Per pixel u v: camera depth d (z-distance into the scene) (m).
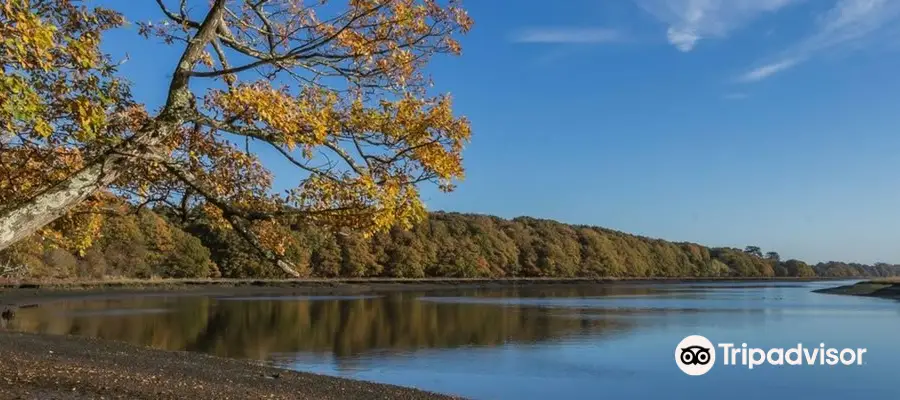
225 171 8.32
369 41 7.20
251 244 7.16
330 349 26.33
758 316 44.19
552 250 148.00
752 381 19.59
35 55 5.79
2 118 6.59
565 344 28.08
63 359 17.12
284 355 24.47
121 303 54.69
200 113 6.50
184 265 86.62
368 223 6.80
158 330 32.81
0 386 10.54
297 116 6.54
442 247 125.38
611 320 40.66
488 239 137.50
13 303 50.75
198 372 17.23
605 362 23.02
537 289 109.56
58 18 7.32
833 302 64.56
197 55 6.64
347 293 83.25
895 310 50.88
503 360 23.44
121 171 6.26
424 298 71.62
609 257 160.62
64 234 9.52
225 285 88.25
